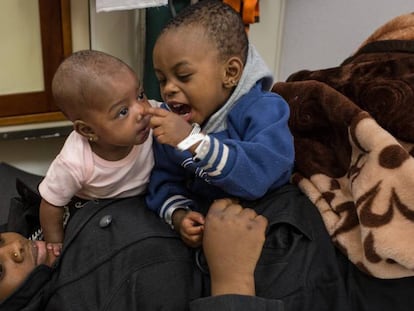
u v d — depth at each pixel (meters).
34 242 0.82
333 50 1.49
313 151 0.90
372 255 0.75
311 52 1.53
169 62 0.79
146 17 1.31
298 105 0.93
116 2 1.15
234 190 0.77
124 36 1.37
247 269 0.71
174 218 0.81
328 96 0.88
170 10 1.23
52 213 0.85
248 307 0.67
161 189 0.85
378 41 0.97
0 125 1.35
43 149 1.50
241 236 0.73
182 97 0.80
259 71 0.85
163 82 0.82
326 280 0.77
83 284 0.75
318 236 0.80
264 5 1.47
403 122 0.83
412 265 0.72
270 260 0.77
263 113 0.81
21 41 1.31
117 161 0.82
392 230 0.74
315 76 0.98
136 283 0.74
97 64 0.76
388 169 0.77
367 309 0.78
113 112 0.76
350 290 0.79
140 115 0.77
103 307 0.72
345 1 1.42
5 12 1.27
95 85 0.75
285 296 0.74
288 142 0.79
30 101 1.36
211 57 0.79
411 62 0.88
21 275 0.76
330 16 1.46
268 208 0.82
